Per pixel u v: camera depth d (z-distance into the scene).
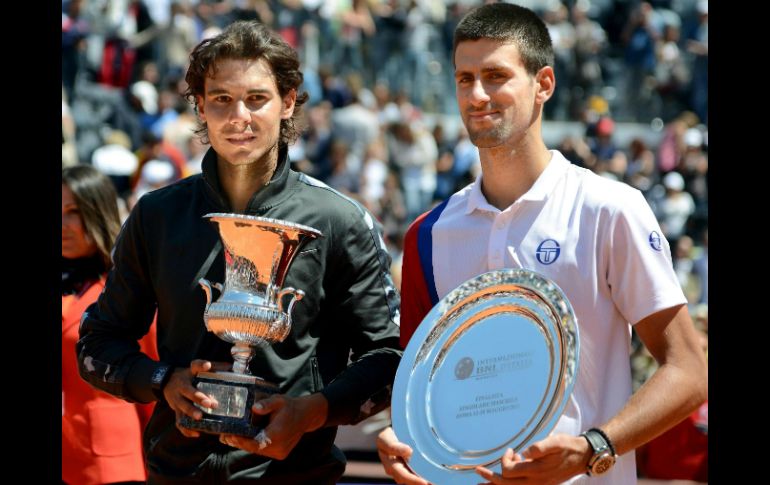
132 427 8.67
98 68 31.27
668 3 40.53
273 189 6.66
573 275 5.84
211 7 34.72
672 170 34.62
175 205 6.75
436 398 5.82
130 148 29.05
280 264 6.12
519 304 5.72
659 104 38.22
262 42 6.35
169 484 6.55
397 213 30.84
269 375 6.50
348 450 12.66
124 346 6.67
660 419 5.49
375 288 6.79
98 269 8.95
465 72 5.93
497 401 5.63
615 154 34.12
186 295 6.57
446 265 6.23
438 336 5.93
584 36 38.12
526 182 6.06
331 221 6.71
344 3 36.91
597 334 5.82
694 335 5.73
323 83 34.19
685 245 30.02
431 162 32.59
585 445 5.36
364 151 31.97
